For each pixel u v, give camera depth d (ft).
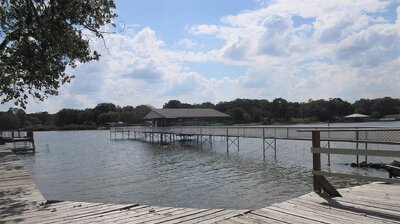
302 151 99.60
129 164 83.05
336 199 20.85
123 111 415.64
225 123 286.87
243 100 335.88
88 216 19.52
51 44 43.04
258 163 76.84
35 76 47.47
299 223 16.84
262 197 43.52
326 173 21.48
